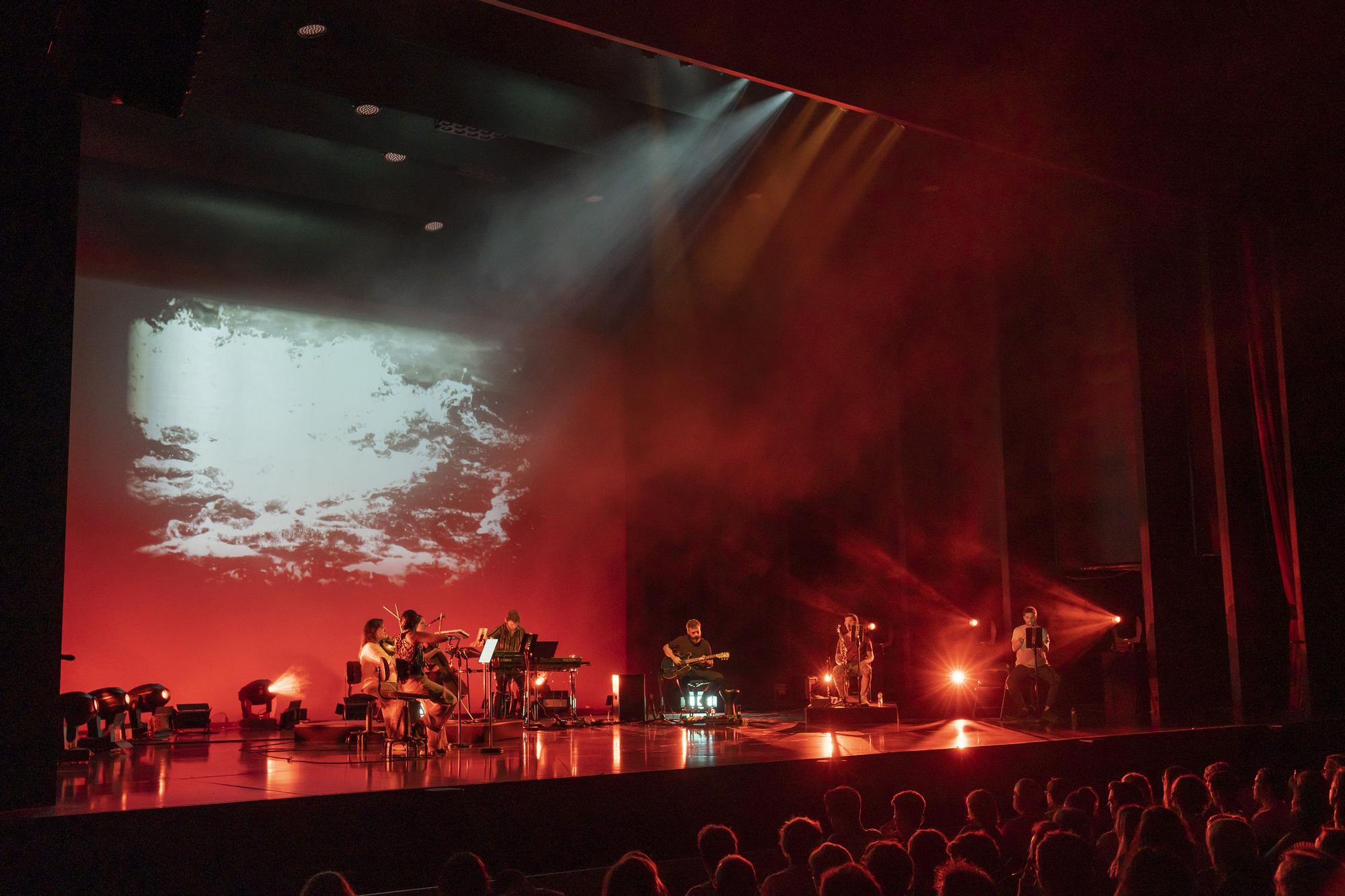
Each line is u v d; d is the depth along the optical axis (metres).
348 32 9.23
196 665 12.50
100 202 12.41
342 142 11.16
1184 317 12.62
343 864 6.19
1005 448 13.41
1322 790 4.73
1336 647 11.35
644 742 9.52
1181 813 4.89
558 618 15.00
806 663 14.55
